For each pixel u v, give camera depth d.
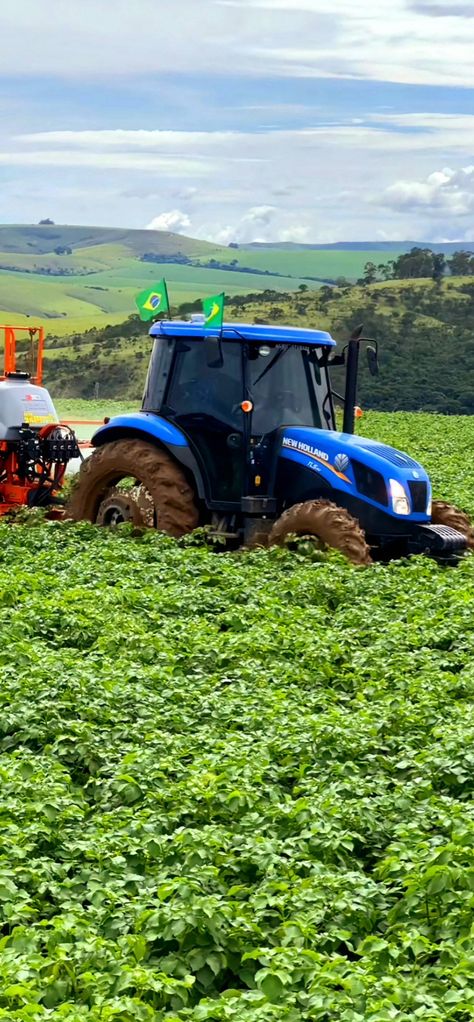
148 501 20.92
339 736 11.16
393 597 17.48
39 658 13.46
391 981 6.99
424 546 19.66
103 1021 6.66
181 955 7.64
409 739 11.48
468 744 10.90
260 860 8.58
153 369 21.00
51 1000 7.07
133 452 20.91
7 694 12.04
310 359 20.73
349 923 8.09
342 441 19.86
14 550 19.83
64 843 9.12
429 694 12.59
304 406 20.59
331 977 6.99
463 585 18.03
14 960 7.19
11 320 181.38
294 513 19.25
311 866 8.71
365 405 91.38
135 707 12.10
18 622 14.84
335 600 17.41
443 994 7.20
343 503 19.70
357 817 9.45
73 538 20.52
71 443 23.38
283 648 14.49
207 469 20.38
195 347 20.62
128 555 19.14
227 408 20.19
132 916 7.88
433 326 110.31
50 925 8.15
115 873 8.54
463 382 94.56
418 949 7.55
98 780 10.33
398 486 19.53
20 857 8.62
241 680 13.30
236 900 8.34
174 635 14.88
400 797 9.92
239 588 17.30
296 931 7.70
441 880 8.15
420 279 134.38
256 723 11.71
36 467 23.64
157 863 8.84
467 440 50.78
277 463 20.16
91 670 13.05
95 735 11.34
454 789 10.59
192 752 11.02
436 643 15.10
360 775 10.63
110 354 104.06
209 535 20.31
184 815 9.66
